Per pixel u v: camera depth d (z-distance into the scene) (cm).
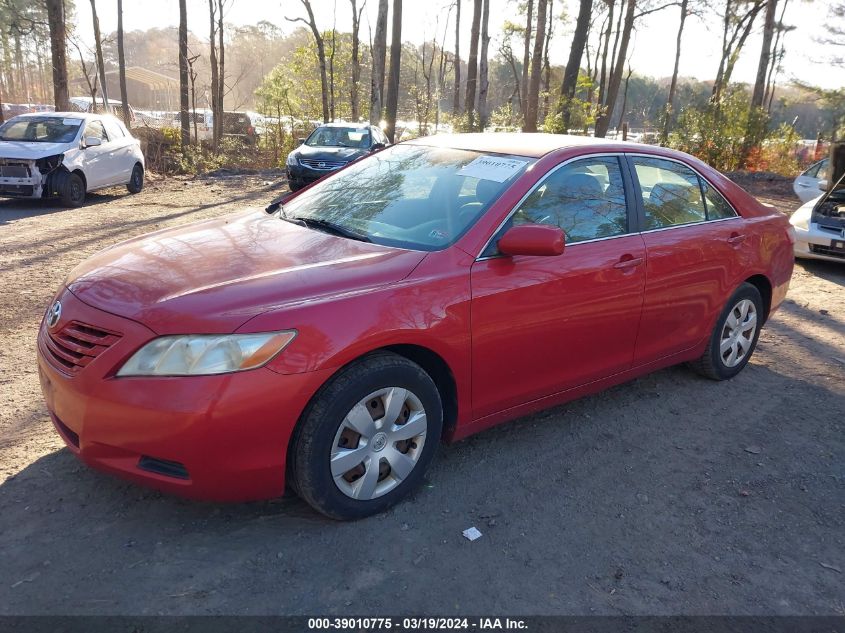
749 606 273
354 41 2927
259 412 268
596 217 385
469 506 330
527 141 409
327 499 294
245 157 2478
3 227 1002
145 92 7125
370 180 412
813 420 445
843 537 322
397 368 300
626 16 2852
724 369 492
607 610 266
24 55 6412
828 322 664
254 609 255
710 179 467
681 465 381
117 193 1479
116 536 293
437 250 330
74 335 288
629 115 7719
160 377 263
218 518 309
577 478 361
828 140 2352
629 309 395
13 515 303
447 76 5678
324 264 312
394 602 263
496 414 358
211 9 2531
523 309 342
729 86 2372
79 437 280
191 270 308
